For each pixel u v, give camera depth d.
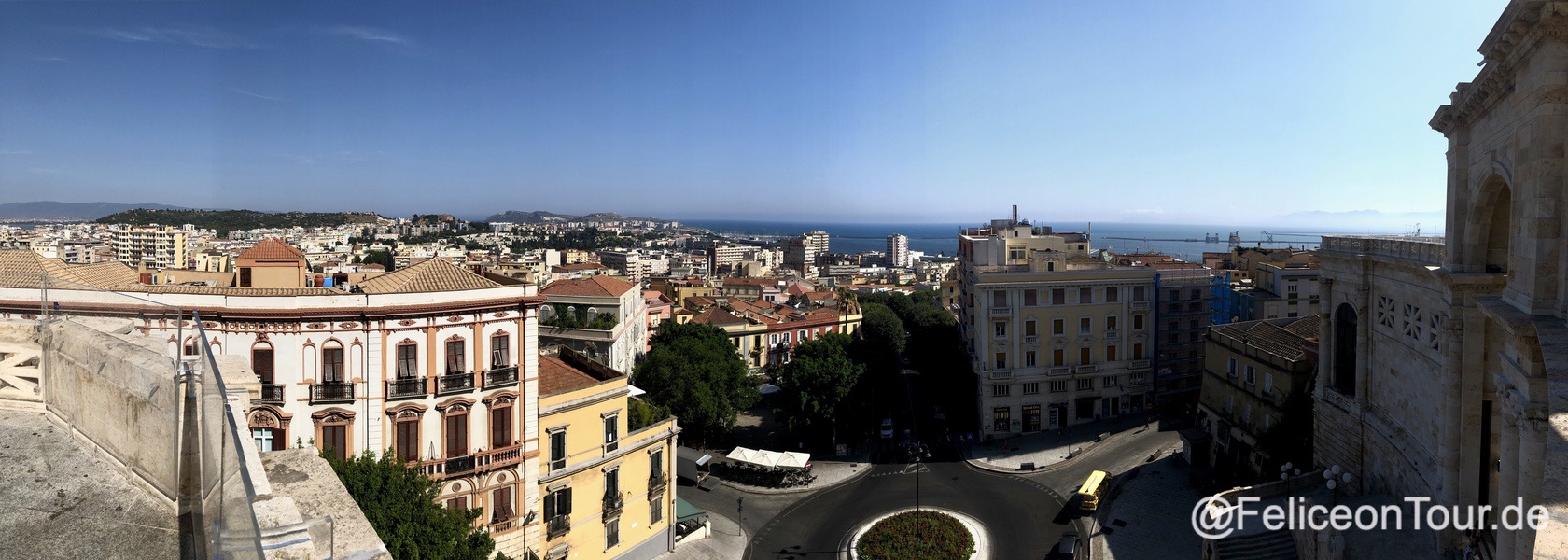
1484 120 32.09
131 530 10.67
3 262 40.84
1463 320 34.06
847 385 81.06
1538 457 23.27
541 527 46.59
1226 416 70.44
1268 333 67.38
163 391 11.32
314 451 13.62
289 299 40.03
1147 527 60.09
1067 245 137.88
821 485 73.12
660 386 80.25
